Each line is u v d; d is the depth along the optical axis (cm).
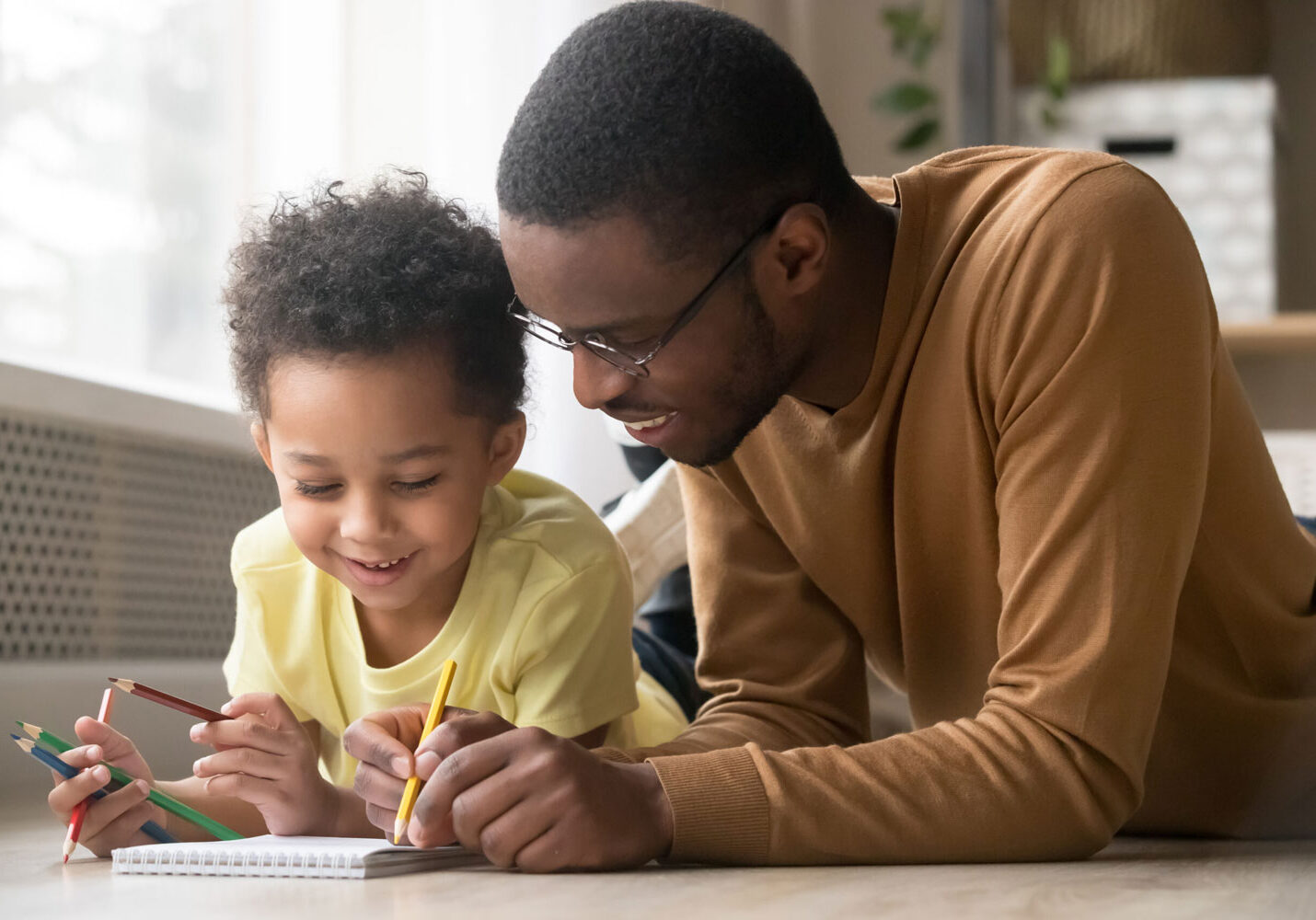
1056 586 91
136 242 239
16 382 187
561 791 84
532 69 256
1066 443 91
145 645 213
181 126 249
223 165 258
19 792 172
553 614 121
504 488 137
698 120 90
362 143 269
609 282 90
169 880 87
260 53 267
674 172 89
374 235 116
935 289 101
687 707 169
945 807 88
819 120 99
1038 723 90
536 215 90
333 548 114
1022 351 93
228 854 88
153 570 216
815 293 99
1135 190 94
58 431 196
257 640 126
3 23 214
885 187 116
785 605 123
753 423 100
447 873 87
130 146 238
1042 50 260
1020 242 95
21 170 217
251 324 116
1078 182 95
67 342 225
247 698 104
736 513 125
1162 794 116
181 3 250
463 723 91
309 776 102
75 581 199
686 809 86
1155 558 90
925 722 118
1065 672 90
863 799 88
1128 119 255
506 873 86
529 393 130
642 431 99
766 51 96
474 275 119
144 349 240
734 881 82
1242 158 250
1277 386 265
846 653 123
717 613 125
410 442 111
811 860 88
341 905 74
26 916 73
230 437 230
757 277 94
